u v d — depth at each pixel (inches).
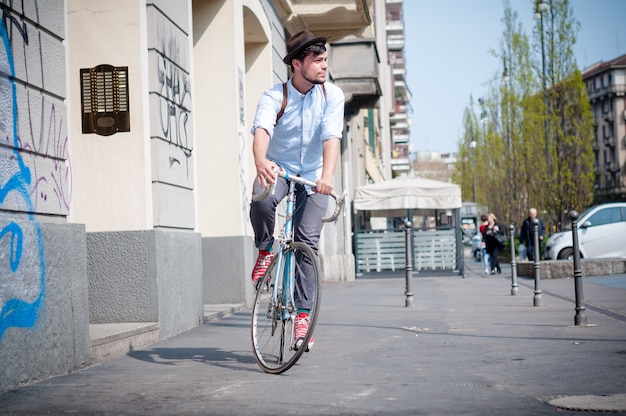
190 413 184.2
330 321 402.9
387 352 283.4
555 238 1137.4
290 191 241.9
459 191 1065.5
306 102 247.9
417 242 1079.0
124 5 346.9
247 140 579.2
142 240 335.9
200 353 290.0
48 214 246.1
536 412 178.9
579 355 263.1
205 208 495.5
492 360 258.4
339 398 198.2
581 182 1663.4
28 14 239.5
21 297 222.7
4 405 196.2
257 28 596.1
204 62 500.1
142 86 345.7
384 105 2341.3
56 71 254.5
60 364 241.9
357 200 1077.8
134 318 333.7
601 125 4731.8
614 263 898.1
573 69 1681.8
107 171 343.9
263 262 253.8
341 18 746.8
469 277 1012.5
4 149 223.5
